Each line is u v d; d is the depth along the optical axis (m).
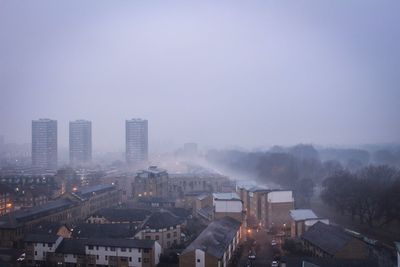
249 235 155.75
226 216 151.00
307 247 126.44
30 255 121.19
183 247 136.12
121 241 117.81
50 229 137.00
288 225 160.12
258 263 118.81
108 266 116.69
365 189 168.00
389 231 154.25
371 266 98.88
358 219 177.25
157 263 117.56
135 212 159.12
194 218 181.62
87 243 118.62
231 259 123.75
